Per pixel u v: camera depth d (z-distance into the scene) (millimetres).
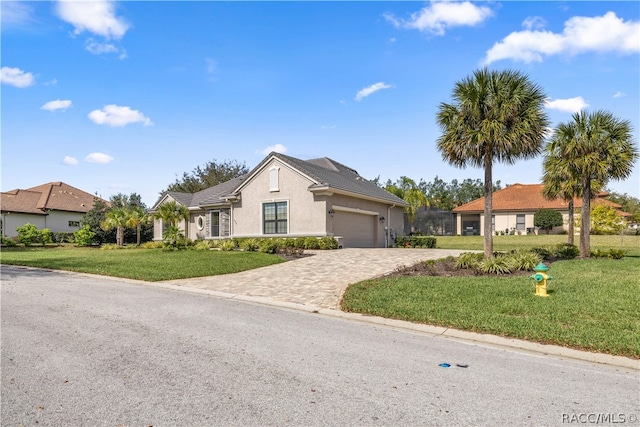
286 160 21219
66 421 3154
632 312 6590
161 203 29469
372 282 9883
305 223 20547
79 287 10109
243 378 4102
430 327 6312
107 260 15844
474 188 61969
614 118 14758
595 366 4617
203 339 5527
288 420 3195
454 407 3465
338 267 13047
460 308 7098
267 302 8430
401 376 4211
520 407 3479
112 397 3611
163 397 3617
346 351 5074
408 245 24516
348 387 3893
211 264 14180
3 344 5215
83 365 4445
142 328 6090
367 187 26156
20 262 15789
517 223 35656
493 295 8023
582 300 7461
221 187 28922
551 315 6508
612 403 3580
